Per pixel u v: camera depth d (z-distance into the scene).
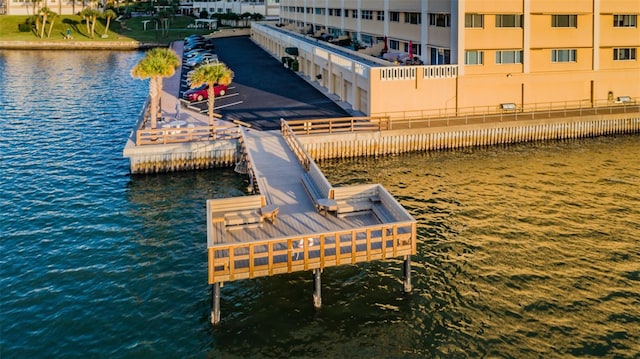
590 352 19.28
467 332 20.36
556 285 23.67
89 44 131.88
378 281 23.83
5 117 56.66
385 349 19.42
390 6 60.38
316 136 41.56
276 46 94.75
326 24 87.25
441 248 27.30
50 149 45.25
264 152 37.00
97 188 36.12
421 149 44.34
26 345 19.59
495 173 39.47
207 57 87.00
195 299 22.55
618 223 30.53
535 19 48.12
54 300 22.47
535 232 29.31
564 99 50.94
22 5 156.12
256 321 20.98
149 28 159.88
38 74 87.38
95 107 62.19
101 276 24.47
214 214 25.02
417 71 45.91
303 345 19.62
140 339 19.95
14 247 27.34
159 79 46.47
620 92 52.59
